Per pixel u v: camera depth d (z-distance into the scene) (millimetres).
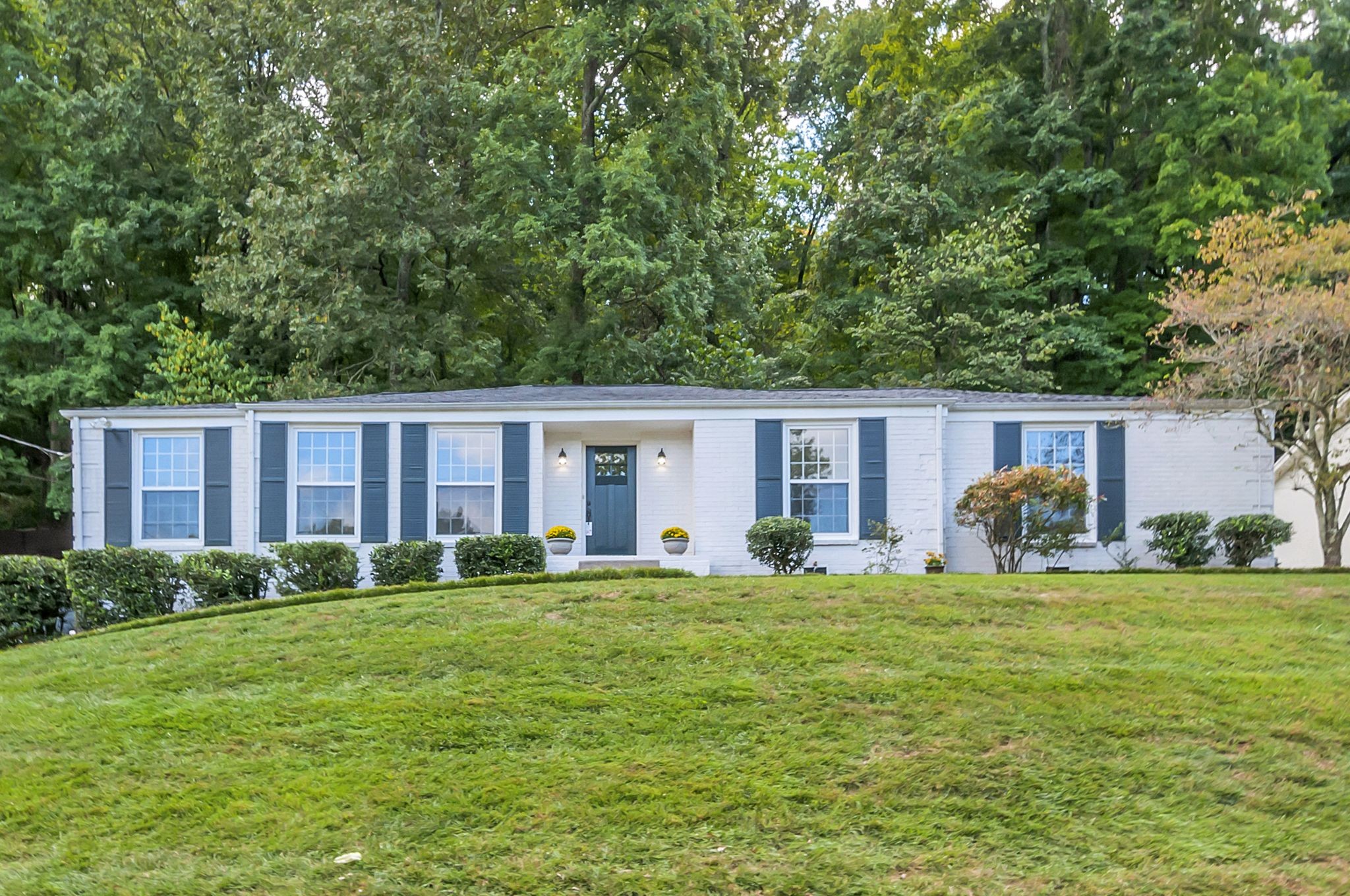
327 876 4953
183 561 12328
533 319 25906
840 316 26891
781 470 15547
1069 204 27094
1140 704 6836
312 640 8711
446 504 15656
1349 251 14227
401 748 6367
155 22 25391
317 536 15461
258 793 5832
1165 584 10555
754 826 5383
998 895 4723
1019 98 26484
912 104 27203
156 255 25625
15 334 22312
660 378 25234
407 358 22500
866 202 26375
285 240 21172
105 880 4957
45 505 25047
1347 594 10000
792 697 7031
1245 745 6246
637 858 5094
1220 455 15656
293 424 15555
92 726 6918
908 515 15453
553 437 16656
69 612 12102
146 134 23922
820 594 9789
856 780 5848
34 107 24516
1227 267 15180
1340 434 18531
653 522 16625
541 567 14234
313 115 23594
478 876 4941
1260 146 24078
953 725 6531
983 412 15828
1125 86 27250
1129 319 25516
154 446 15742
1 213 22953
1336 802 5555
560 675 7570
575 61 23688
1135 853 5078
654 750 6277
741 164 32344
